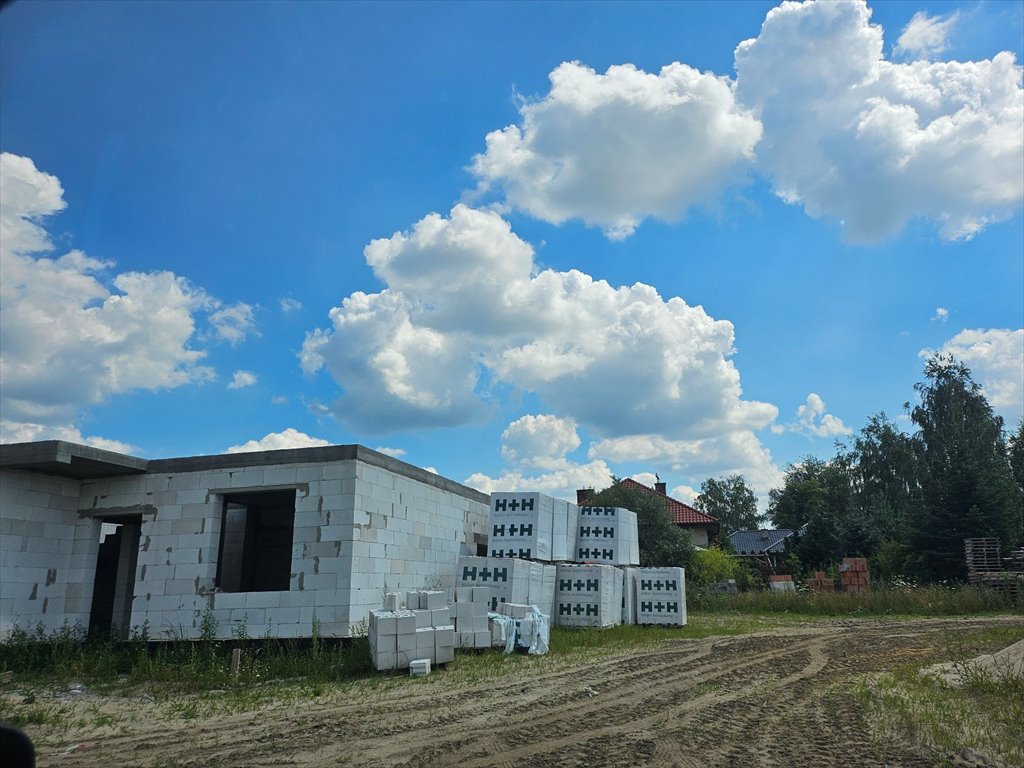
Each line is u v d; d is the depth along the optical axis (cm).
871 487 5509
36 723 910
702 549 4031
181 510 1591
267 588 1912
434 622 1332
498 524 2056
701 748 724
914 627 2034
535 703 952
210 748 761
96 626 1897
